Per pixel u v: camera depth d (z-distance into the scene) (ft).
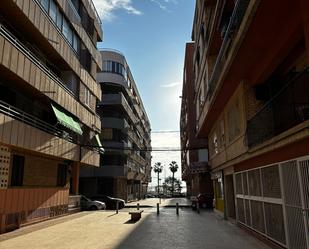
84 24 85.15
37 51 62.85
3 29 46.78
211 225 54.44
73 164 84.33
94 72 95.14
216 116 66.03
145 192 272.31
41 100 63.10
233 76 42.14
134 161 183.11
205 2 63.26
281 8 26.27
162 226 53.42
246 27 29.45
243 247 34.42
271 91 38.47
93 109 94.07
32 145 53.36
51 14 61.82
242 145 43.73
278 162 31.40
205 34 64.59
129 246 35.29
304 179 25.67
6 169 48.14
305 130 23.24
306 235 25.26
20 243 37.45
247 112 41.83
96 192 136.77
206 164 109.50
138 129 205.16
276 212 32.58
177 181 398.21
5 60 44.50
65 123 63.16
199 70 80.94
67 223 58.29
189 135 138.51
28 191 54.60
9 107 49.65
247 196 44.83
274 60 33.71
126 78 161.27
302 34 28.25
